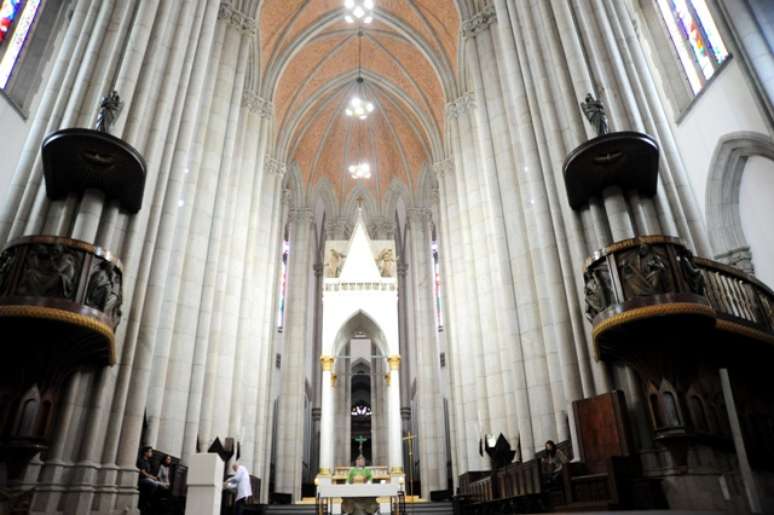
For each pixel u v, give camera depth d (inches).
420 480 1086.4
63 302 292.5
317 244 1288.1
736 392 318.0
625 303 298.5
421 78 1087.6
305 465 1121.4
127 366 379.6
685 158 602.9
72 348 315.3
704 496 278.4
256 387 790.5
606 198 385.1
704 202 569.3
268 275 952.9
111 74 424.2
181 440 526.9
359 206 1110.4
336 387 1170.6
